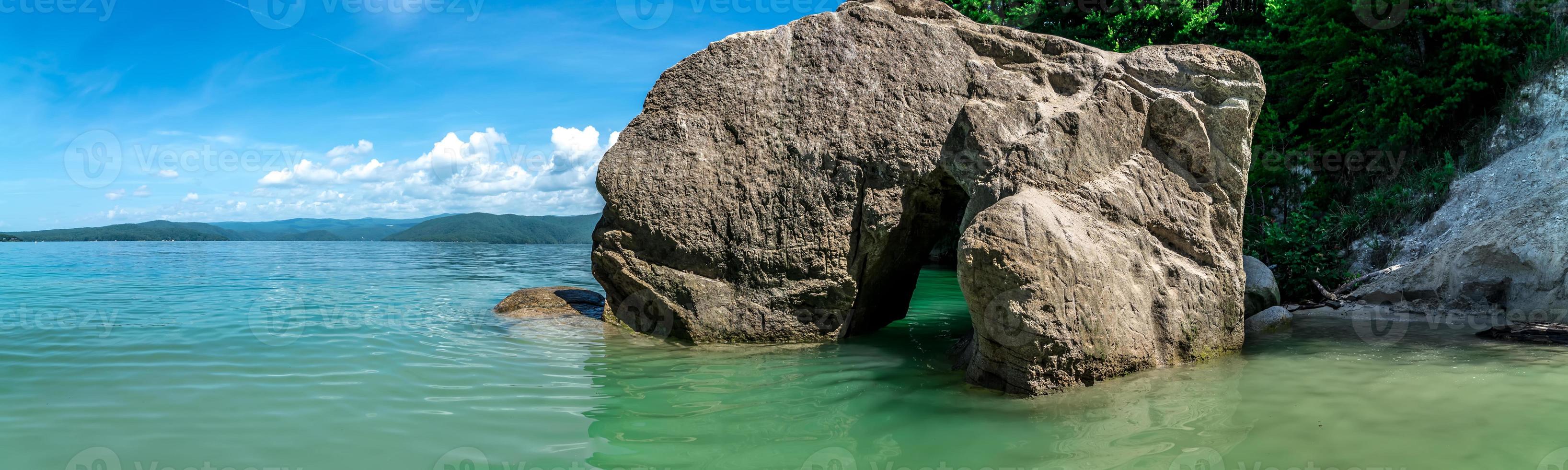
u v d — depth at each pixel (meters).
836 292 7.12
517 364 6.09
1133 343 5.61
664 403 5.04
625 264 7.38
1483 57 11.20
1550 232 8.01
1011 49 7.10
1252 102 6.54
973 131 6.43
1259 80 6.54
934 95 7.05
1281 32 14.05
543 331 7.58
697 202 7.26
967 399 5.14
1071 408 4.82
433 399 5.02
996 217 5.15
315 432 4.29
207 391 5.11
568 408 4.88
